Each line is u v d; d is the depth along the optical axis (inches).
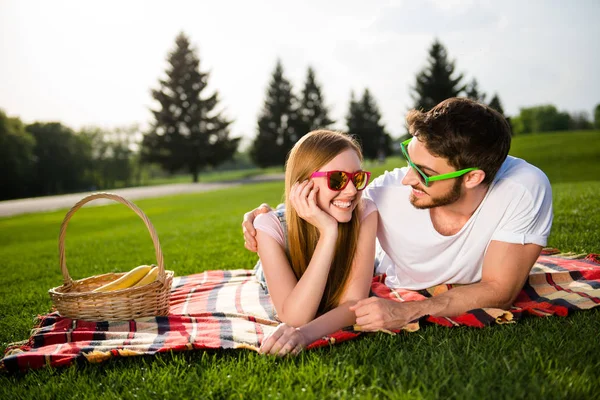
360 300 91.9
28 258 300.5
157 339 94.0
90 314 106.1
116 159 3169.3
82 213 818.2
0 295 178.7
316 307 93.2
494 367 70.9
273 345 83.7
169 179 3437.5
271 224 102.1
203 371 78.7
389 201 108.5
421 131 88.3
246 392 70.6
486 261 96.7
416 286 116.3
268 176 2095.2
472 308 93.4
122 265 232.7
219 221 421.7
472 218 97.5
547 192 94.7
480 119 86.0
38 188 2691.9
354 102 2508.6
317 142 94.9
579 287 111.2
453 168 87.7
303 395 67.4
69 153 2851.9
